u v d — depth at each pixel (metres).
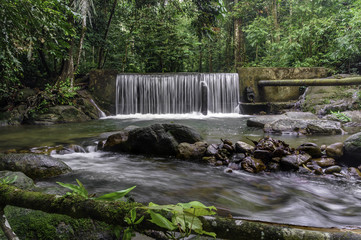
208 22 6.32
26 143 5.34
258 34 17.22
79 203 0.63
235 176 3.43
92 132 6.88
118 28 15.66
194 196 2.71
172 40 15.73
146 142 4.57
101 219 0.60
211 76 11.66
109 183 3.06
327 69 11.80
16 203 0.69
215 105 11.72
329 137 5.53
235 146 4.22
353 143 3.62
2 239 1.29
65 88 9.98
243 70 11.71
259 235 0.54
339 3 14.30
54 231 1.58
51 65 13.79
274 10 18.09
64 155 4.53
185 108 11.70
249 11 19.81
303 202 2.59
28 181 2.55
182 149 4.34
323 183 3.15
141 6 15.53
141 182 3.12
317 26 13.18
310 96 10.10
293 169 3.55
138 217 0.56
